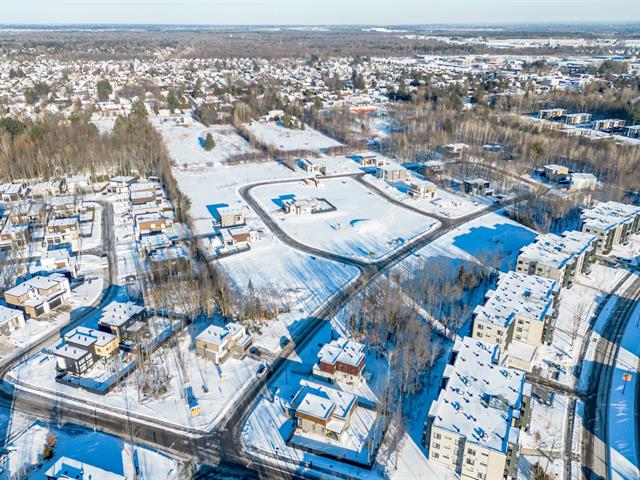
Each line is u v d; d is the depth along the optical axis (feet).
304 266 494.59
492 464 253.44
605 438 294.66
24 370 342.85
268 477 264.52
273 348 370.53
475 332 359.66
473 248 533.96
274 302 423.64
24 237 522.06
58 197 613.52
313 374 342.03
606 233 508.12
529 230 581.12
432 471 269.85
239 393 325.42
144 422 299.58
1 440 282.97
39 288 411.54
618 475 270.26
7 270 466.70
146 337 375.66
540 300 383.24
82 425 296.10
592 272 488.85
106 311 378.94
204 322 398.01
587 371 351.25
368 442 280.10
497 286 407.03
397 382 328.90
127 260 498.28
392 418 303.68
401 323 390.63
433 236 567.18
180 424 298.56
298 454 280.10
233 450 281.33
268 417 305.73
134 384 330.54
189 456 276.41
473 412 277.44
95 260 495.82
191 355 360.89
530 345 368.48
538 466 270.87
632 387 335.67
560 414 311.88
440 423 269.44
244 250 524.52
